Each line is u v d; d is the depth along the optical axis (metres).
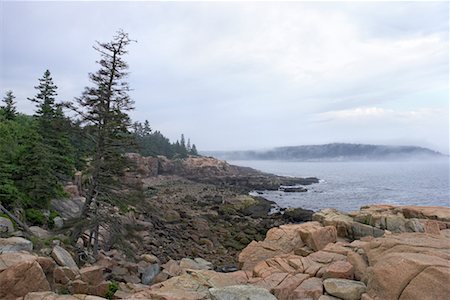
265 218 42.22
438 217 19.31
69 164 29.66
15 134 27.36
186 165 100.25
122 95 20.48
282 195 69.19
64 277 12.09
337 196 66.44
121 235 19.42
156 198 51.59
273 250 17.38
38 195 22.73
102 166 19.52
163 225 34.22
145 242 27.44
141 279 17.95
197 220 36.78
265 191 77.00
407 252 10.16
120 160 19.92
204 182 86.50
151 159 86.88
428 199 59.00
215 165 103.88
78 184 34.75
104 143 19.78
